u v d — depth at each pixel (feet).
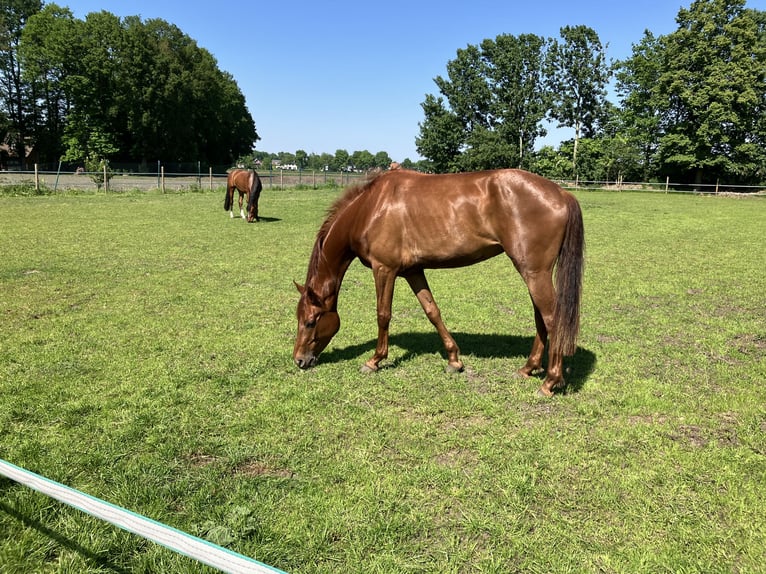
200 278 27.12
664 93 134.82
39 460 10.03
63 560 7.40
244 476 9.78
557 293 12.90
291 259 32.81
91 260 30.76
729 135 130.72
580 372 15.33
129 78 163.12
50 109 180.34
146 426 11.62
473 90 172.04
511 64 164.86
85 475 9.68
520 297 24.63
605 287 26.86
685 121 135.33
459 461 10.46
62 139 170.50
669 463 10.32
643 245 40.88
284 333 18.56
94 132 154.81
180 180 128.06
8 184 80.33
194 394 13.34
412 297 24.35
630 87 163.63
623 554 7.79
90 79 161.89
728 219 61.05
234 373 14.85
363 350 17.16
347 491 9.31
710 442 11.10
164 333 18.24
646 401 13.14
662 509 8.88
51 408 12.29
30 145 183.73
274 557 7.62
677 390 13.97
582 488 9.48
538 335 14.60
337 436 11.39
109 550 7.67
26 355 15.69
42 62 167.94
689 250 38.47
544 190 12.80
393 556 7.70
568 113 168.45
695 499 9.15
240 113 229.04
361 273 30.48
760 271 30.83
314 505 8.88
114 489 9.24
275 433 11.44
